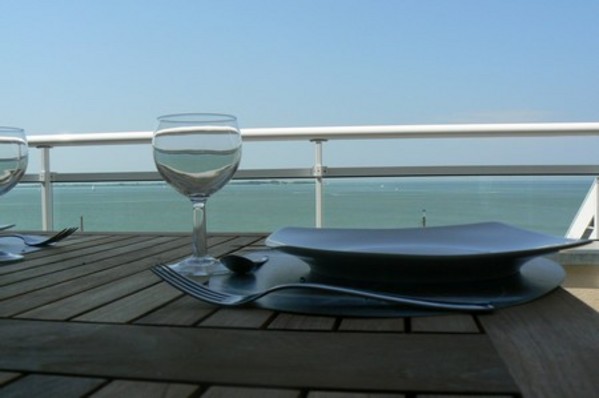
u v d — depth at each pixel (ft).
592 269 4.53
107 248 3.91
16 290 2.52
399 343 1.63
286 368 1.47
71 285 2.62
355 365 1.47
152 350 1.64
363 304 2.05
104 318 2.01
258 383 1.38
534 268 2.62
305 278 2.51
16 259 3.36
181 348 1.65
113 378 1.44
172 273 2.40
